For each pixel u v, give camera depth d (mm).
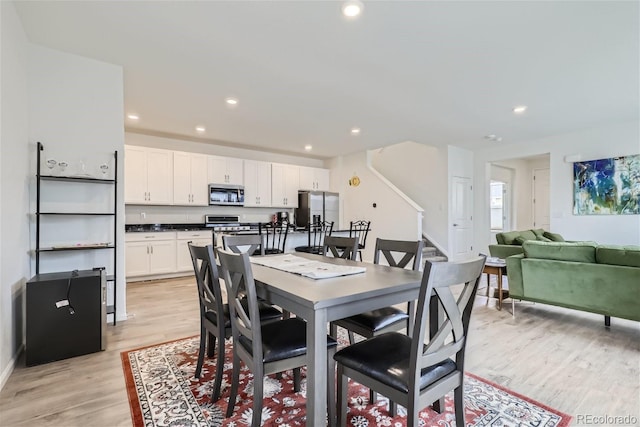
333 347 1559
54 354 2266
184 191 5520
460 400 1441
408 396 1194
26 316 2191
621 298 2699
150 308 3531
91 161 2883
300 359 1546
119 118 3004
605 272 2777
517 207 7809
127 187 4988
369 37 2498
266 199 6508
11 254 2174
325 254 2842
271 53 2752
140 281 4910
